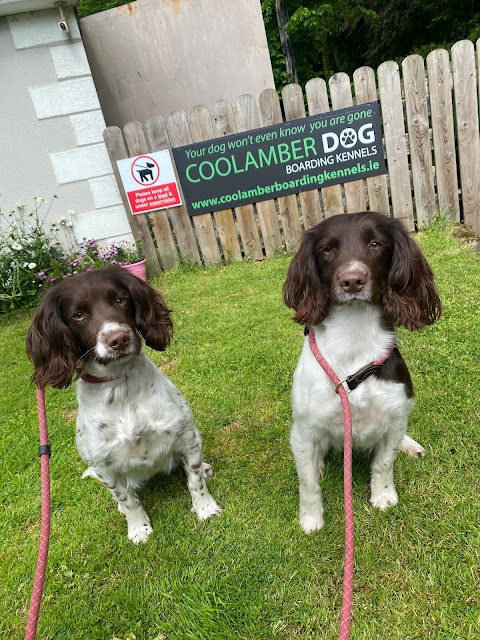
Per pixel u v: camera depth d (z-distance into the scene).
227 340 4.06
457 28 10.98
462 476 2.28
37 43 5.58
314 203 5.81
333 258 2.00
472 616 1.70
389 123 5.38
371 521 2.17
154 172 5.74
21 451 3.12
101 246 6.35
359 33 13.48
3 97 5.70
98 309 2.08
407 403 2.08
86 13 11.53
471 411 2.67
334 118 5.38
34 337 2.13
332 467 2.55
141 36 7.59
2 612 2.07
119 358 2.01
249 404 3.21
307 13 9.90
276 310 4.47
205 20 7.56
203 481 2.39
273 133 5.49
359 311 2.00
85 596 2.07
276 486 2.49
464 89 5.09
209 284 5.48
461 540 1.98
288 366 3.54
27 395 3.90
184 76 7.87
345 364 2.04
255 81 7.96
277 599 1.91
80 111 5.85
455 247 5.00
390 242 2.06
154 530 2.35
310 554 2.07
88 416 2.16
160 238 6.05
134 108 8.03
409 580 1.86
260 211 5.86
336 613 1.82
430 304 2.13
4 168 5.95
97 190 6.14
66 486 2.74
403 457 2.47
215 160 5.64
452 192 5.55
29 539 2.44
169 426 2.23
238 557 2.11
